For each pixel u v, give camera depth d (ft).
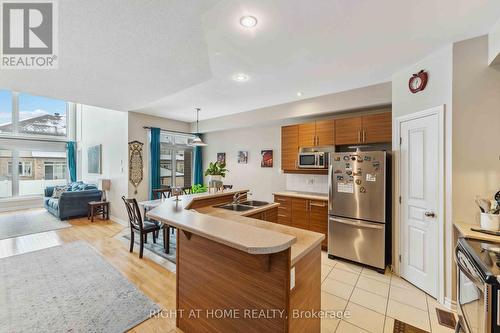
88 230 15.55
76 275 9.14
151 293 7.93
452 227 7.11
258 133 17.66
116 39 6.68
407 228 8.86
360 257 10.11
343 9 5.58
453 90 7.08
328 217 11.16
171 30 6.33
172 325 6.36
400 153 9.27
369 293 8.03
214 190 10.91
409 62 8.51
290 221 13.20
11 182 23.00
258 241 3.93
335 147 12.66
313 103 13.00
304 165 13.28
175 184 20.53
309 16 5.83
